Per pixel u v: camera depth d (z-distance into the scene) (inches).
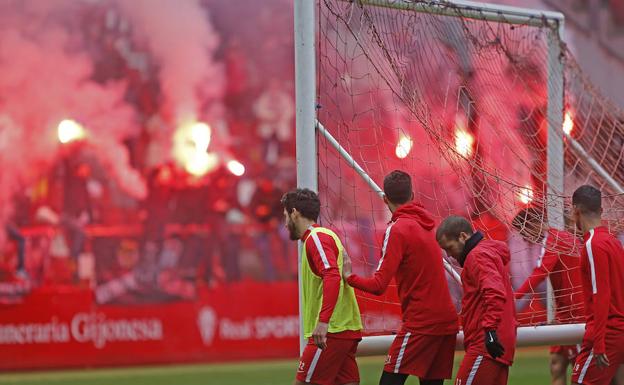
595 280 768.9
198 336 1765.5
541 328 879.7
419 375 775.1
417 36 936.3
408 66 920.9
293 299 1850.4
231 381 1457.9
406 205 790.5
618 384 837.8
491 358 740.0
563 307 933.8
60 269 1759.4
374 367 1561.3
